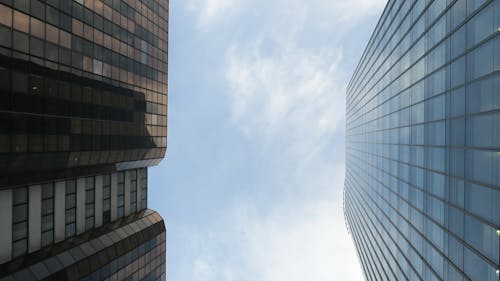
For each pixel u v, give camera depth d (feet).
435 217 75.31
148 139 143.02
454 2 66.39
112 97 117.91
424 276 82.23
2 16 75.77
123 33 124.77
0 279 77.82
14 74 78.95
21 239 86.79
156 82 150.20
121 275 120.37
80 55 101.71
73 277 95.76
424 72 84.28
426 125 82.33
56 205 99.09
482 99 54.90
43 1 87.45
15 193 84.89
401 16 107.86
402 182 103.96
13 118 78.95
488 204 52.60
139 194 150.71
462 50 62.44
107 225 125.90
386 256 126.21
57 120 92.32
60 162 95.14
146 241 138.72
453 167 65.92
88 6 105.19
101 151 111.34
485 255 53.31
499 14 49.80
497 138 50.31
